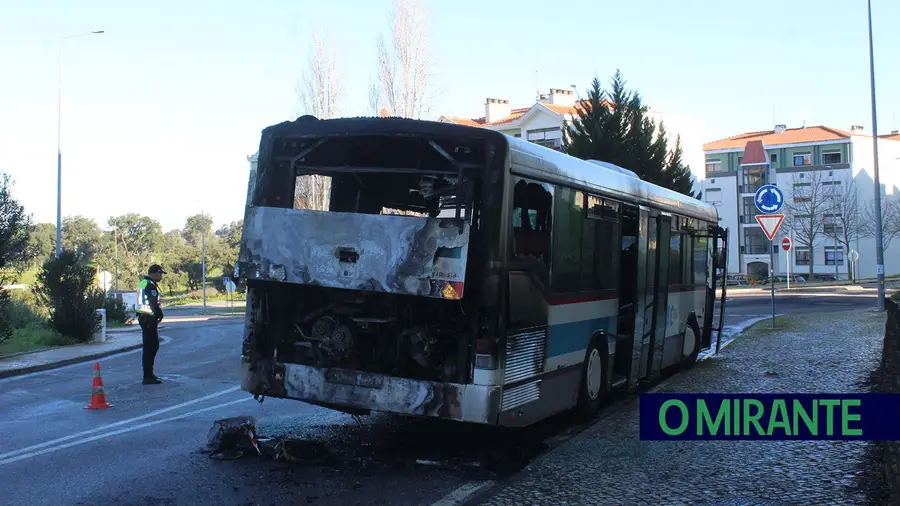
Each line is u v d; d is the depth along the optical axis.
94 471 6.88
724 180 76.06
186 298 76.12
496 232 6.63
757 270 73.38
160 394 11.54
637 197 10.41
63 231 89.62
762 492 5.91
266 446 7.71
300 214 6.97
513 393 6.90
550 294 7.68
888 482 5.70
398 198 8.07
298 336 7.41
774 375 11.55
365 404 6.94
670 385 11.03
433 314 6.90
